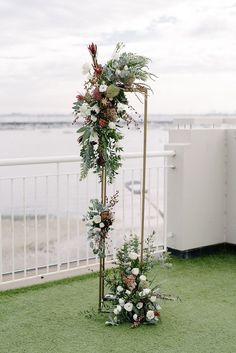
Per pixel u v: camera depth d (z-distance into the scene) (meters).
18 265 7.70
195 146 5.56
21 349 3.28
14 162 4.26
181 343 3.38
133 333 3.54
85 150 3.79
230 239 5.88
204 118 5.75
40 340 3.42
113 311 3.71
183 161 5.48
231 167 5.80
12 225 4.51
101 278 3.93
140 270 3.84
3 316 3.86
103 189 3.85
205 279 4.84
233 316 3.88
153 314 3.66
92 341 3.41
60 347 3.31
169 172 5.61
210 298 4.30
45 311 3.97
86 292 4.43
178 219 5.57
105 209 3.78
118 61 3.69
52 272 4.81
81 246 8.78
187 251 5.60
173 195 5.60
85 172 3.82
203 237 5.72
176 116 5.79
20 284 4.60
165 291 4.47
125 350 3.27
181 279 4.84
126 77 3.64
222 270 5.16
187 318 3.83
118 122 3.78
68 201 4.83
